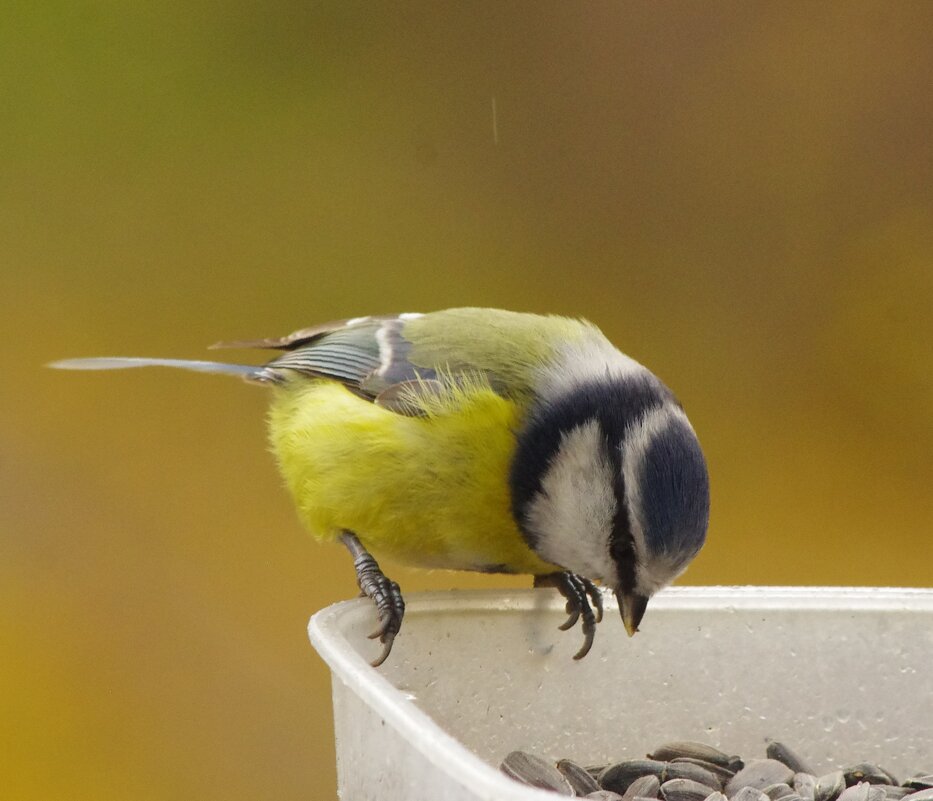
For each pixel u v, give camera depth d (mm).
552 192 3602
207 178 3637
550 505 2814
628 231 3568
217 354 3494
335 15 3686
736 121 3592
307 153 3650
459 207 3602
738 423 3355
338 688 2777
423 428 2822
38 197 3607
